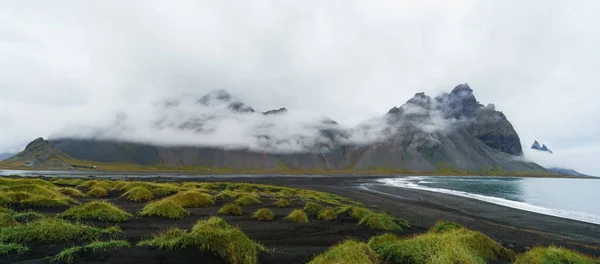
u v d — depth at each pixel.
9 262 9.89
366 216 23.88
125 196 31.61
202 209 25.78
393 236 16.77
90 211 19.11
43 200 22.19
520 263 14.02
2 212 16.20
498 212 42.50
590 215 44.75
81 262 9.92
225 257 11.29
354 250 12.73
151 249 11.16
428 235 14.95
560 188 114.94
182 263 10.40
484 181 163.12
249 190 51.50
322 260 12.22
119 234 15.25
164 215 20.92
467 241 14.22
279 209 27.88
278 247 15.43
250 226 20.31
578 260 14.88
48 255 10.76
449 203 51.53
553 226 33.28
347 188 82.12
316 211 26.81
